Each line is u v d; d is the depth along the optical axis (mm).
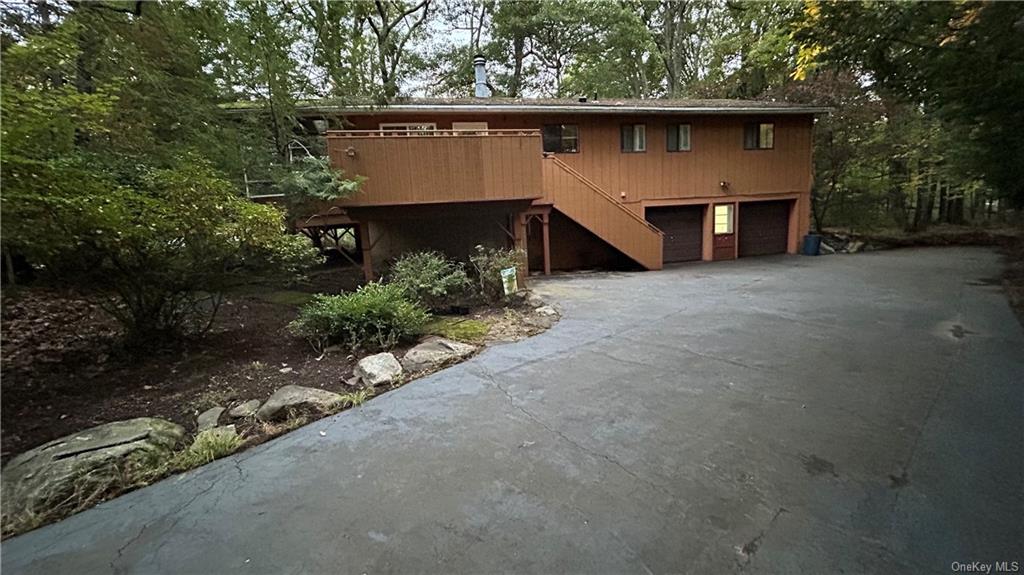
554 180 11117
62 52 3723
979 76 5109
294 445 3277
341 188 7844
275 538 2324
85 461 2816
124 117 5383
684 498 2525
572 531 2299
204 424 3541
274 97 8305
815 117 15703
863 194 18250
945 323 6027
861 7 4645
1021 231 16844
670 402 3768
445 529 2350
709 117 13641
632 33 19312
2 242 3426
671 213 14203
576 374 4473
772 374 4316
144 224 4059
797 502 2461
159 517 2514
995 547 2105
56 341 5062
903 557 2061
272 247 5055
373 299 5496
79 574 2109
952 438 3082
